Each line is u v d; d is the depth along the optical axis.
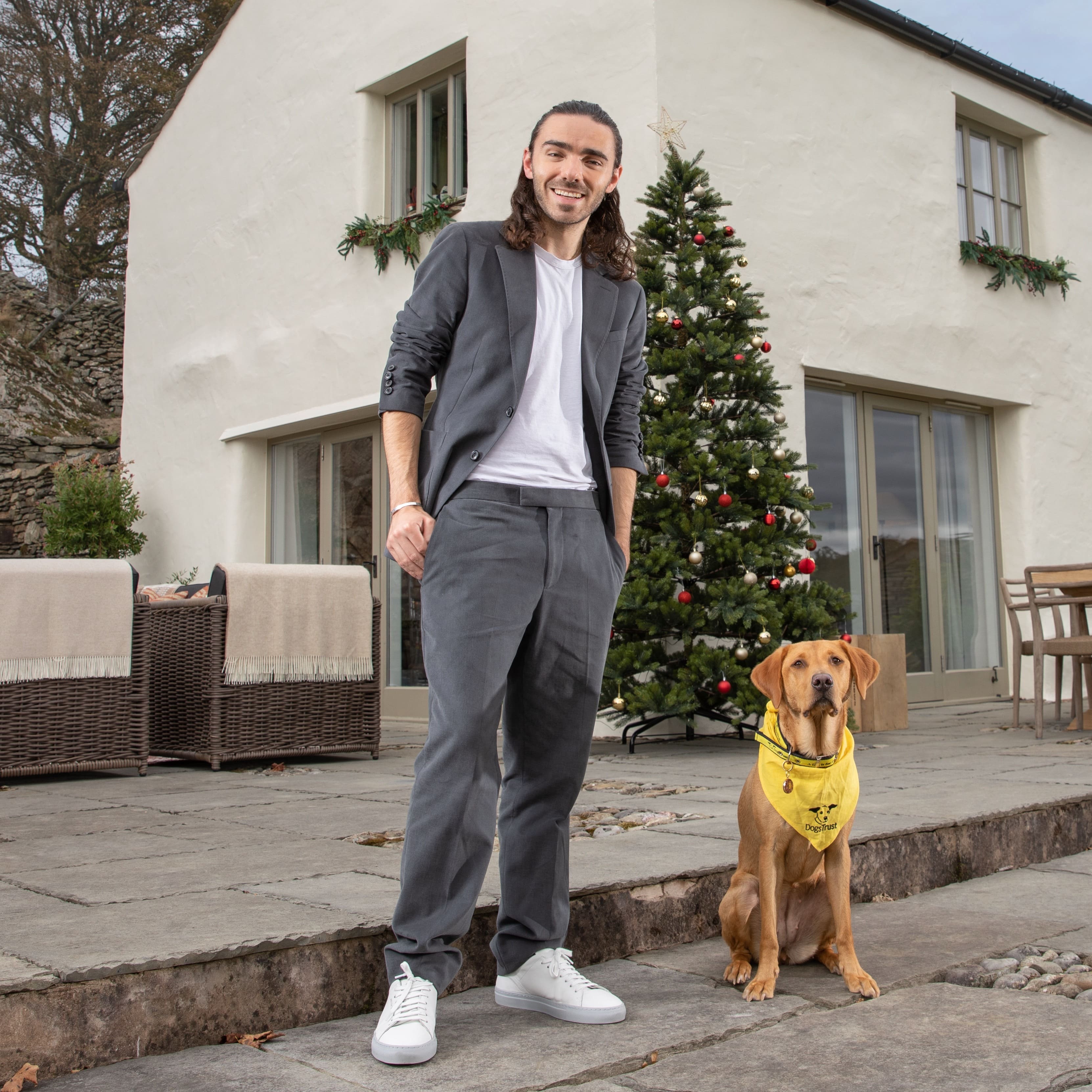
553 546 1.96
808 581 5.62
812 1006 2.11
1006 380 8.38
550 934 2.07
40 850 2.96
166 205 10.15
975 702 8.28
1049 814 3.68
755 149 6.83
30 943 1.94
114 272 21.44
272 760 5.42
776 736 2.25
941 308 7.92
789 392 6.89
